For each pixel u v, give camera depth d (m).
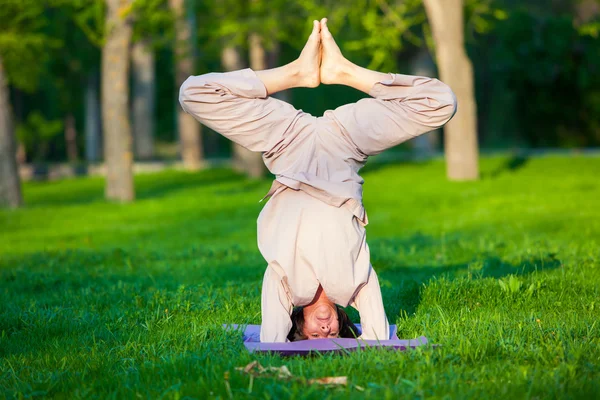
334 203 5.55
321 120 5.83
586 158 31.44
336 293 5.54
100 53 40.31
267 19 27.42
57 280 10.32
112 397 4.61
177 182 31.20
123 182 24.34
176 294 8.41
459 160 25.48
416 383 4.52
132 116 48.81
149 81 40.06
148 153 40.34
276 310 5.66
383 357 5.02
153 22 25.31
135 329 6.77
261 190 26.81
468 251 11.94
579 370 4.80
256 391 4.46
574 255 10.36
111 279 10.56
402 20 26.44
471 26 27.67
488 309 7.29
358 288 5.65
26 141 41.44
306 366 4.97
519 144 46.94
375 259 11.32
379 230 16.61
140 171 36.41
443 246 12.40
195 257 12.82
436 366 4.97
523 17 38.78
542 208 17.77
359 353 5.09
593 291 7.88
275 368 4.76
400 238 14.61
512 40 39.09
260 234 5.73
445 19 24.48
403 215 18.84
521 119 41.69
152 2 24.08
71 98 45.50
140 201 24.25
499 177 25.92
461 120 25.36
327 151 5.74
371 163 35.09
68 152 51.16
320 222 5.52
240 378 4.66
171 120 57.09
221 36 29.86
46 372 5.46
